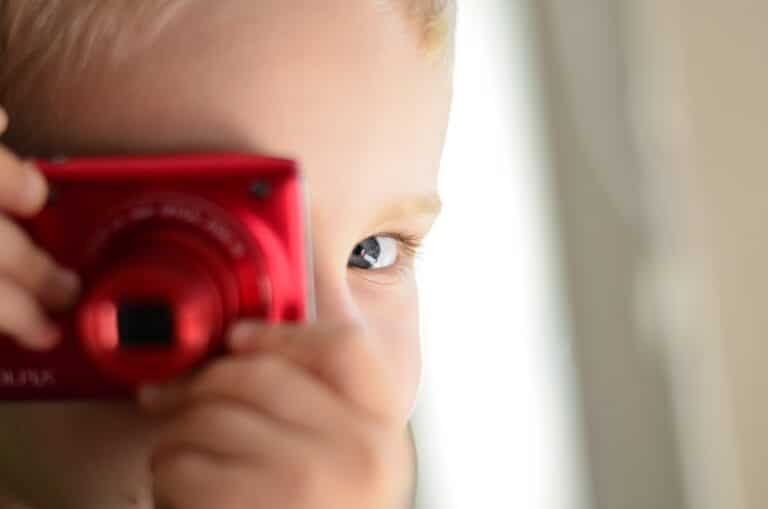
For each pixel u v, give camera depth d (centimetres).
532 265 158
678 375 168
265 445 59
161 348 57
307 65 78
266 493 59
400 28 85
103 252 60
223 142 74
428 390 151
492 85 159
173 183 60
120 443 73
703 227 173
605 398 163
